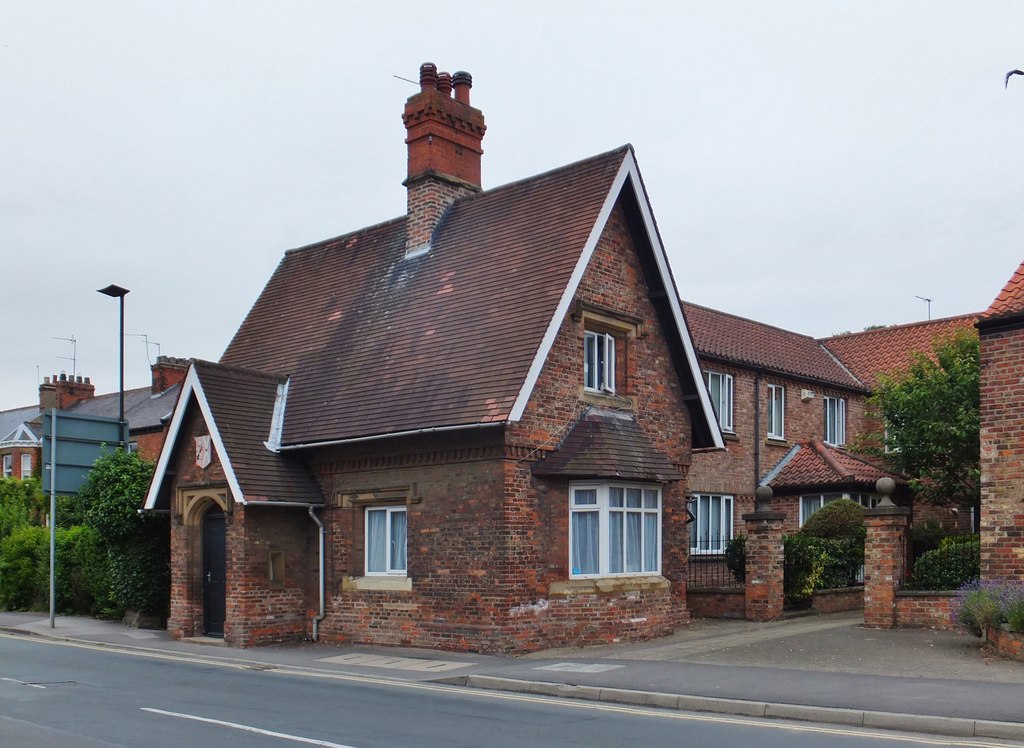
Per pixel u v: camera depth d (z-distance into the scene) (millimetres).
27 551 28359
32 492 42156
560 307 18703
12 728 11195
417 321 21422
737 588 22375
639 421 21219
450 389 18844
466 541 18547
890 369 33781
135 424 43156
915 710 11516
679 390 22656
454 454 18875
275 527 20750
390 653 18578
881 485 19375
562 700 13547
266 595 20438
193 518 21656
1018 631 15039
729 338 30609
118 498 23094
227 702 13148
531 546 18438
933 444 24078
